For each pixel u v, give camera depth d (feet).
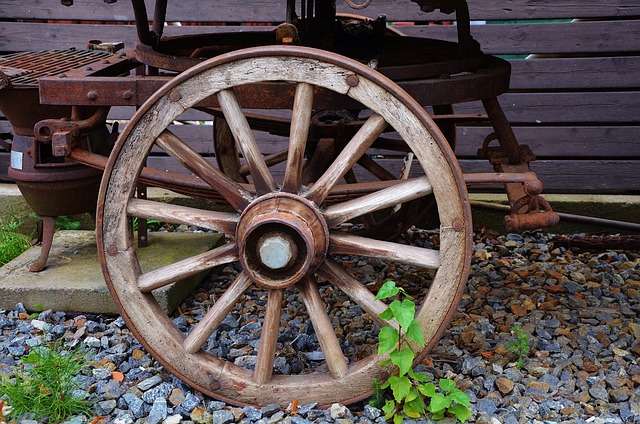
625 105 14.73
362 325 10.93
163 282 8.66
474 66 10.13
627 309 11.51
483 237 15.02
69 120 9.34
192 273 8.64
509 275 13.03
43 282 11.38
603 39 14.47
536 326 10.89
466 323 11.02
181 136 15.66
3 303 11.28
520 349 9.68
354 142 8.12
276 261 8.04
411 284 12.58
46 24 15.10
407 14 14.79
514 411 8.71
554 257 14.08
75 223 15.05
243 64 7.98
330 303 11.84
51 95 8.89
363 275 12.96
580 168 15.10
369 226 13.56
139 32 10.42
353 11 14.80
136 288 8.67
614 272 13.28
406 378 8.29
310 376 8.75
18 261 12.34
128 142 8.34
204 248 12.82
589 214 15.07
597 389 9.09
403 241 14.62
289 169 8.20
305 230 7.95
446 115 12.91
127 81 8.80
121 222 8.55
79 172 11.73
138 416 8.67
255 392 8.66
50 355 8.93
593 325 11.08
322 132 11.43
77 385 8.96
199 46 12.04
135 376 9.49
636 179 15.01
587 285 12.53
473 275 13.03
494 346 10.30
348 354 10.02
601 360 9.96
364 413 8.54
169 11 14.89
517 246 14.62
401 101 7.84
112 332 10.73
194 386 8.78
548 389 9.18
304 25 10.84
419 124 7.86
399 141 13.19
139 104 8.86
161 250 12.69
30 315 11.18
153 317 8.71
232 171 13.41
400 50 12.14
